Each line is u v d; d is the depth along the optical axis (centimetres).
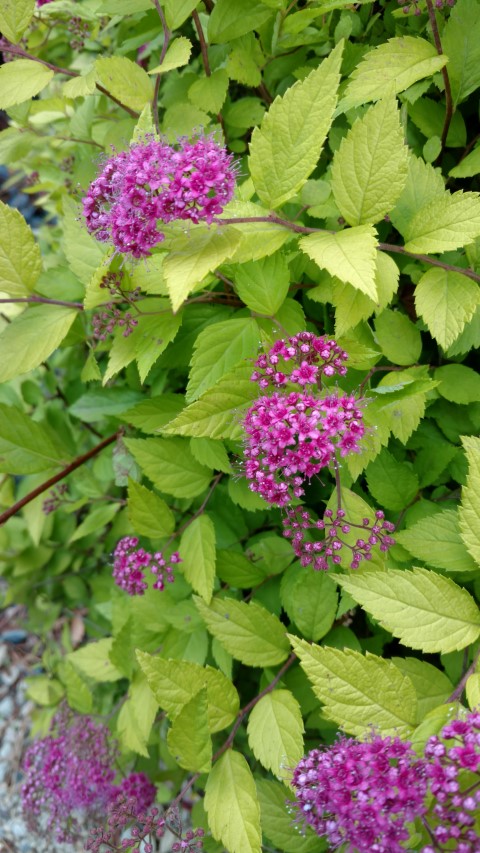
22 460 34
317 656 21
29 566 49
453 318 24
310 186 27
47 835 41
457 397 27
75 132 38
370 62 26
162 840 40
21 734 54
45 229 56
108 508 39
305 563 25
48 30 41
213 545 29
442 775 18
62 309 28
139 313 27
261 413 22
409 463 29
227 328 26
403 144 22
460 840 18
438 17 29
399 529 28
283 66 33
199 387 26
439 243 23
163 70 26
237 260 23
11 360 27
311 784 20
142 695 33
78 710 37
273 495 23
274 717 26
